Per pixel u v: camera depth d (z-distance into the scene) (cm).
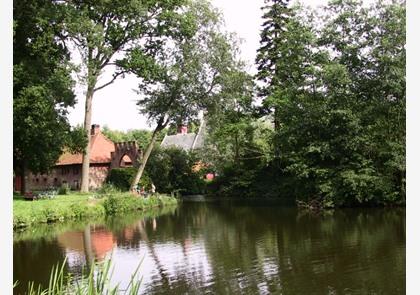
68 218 2716
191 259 1562
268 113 4384
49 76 2952
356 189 2956
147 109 4041
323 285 1203
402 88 2961
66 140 3164
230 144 4562
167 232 2191
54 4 3131
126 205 3219
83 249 1769
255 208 3247
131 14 3481
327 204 3019
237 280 1275
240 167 4588
